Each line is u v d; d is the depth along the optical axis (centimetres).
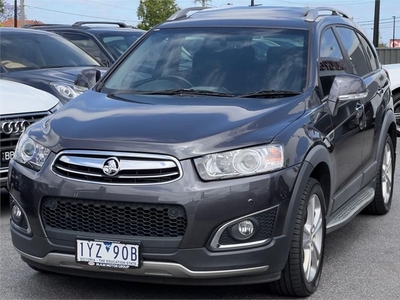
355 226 680
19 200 462
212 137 438
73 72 949
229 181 430
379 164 678
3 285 510
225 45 578
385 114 688
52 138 462
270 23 594
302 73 542
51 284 512
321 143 491
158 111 483
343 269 551
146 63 586
